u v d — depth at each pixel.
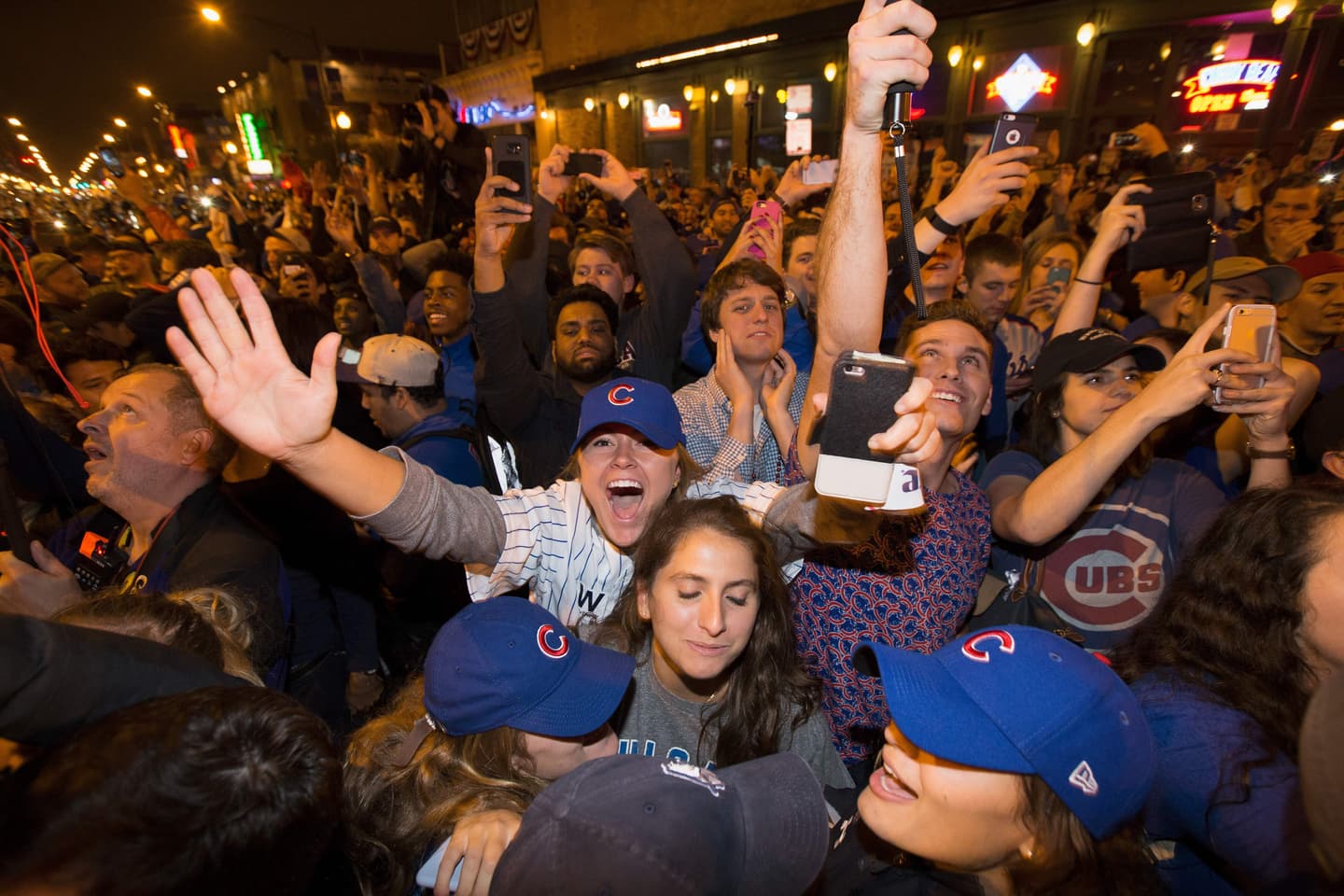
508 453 2.51
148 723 0.64
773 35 14.32
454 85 29.45
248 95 45.16
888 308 2.30
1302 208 3.80
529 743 1.08
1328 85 9.30
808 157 3.28
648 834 0.75
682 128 18.45
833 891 1.03
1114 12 10.61
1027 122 1.86
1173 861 1.11
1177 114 10.55
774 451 2.32
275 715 0.71
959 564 1.56
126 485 1.61
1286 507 1.03
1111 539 1.68
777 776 0.93
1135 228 2.14
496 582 1.46
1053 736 0.78
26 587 1.21
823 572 1.55
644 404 1.49
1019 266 3.18
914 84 1.02
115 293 3.62
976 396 1.58
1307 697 1.01
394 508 1.17
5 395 1.91
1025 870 0.83
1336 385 2.44
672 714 1.35
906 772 0.88
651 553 1.28
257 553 1.64
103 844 0.58
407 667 2.49
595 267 3.62
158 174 31.38
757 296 2.24
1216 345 1.73
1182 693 1.08
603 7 19.53
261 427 1.00
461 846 0.93
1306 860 0.87
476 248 2.34
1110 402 1.73
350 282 5.82
